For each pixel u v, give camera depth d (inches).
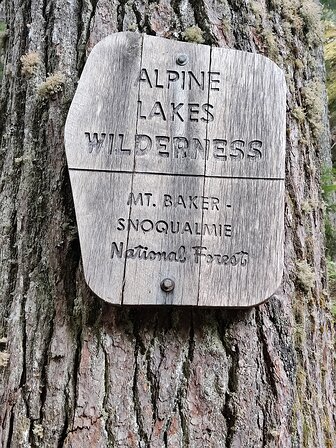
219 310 36.7
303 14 47.3
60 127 39.8
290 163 42.0
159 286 34.8
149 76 37.1
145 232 35.3
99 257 34.8
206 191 36.1
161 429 34.0
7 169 42.2
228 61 37.8
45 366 36.0
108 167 35.8
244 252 35.7
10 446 34.8
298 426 36.8
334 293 59.4
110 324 35.8
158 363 35.2
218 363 35.6
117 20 40.8
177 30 40.6
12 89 44.1
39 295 37.9
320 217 44.9
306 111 45.3
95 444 33.6
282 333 37.5
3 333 38.2
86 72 36.7
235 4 42.6
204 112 37.0
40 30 42.8
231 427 34.6
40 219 39.3
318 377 40.1
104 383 34.7
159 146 36.3
